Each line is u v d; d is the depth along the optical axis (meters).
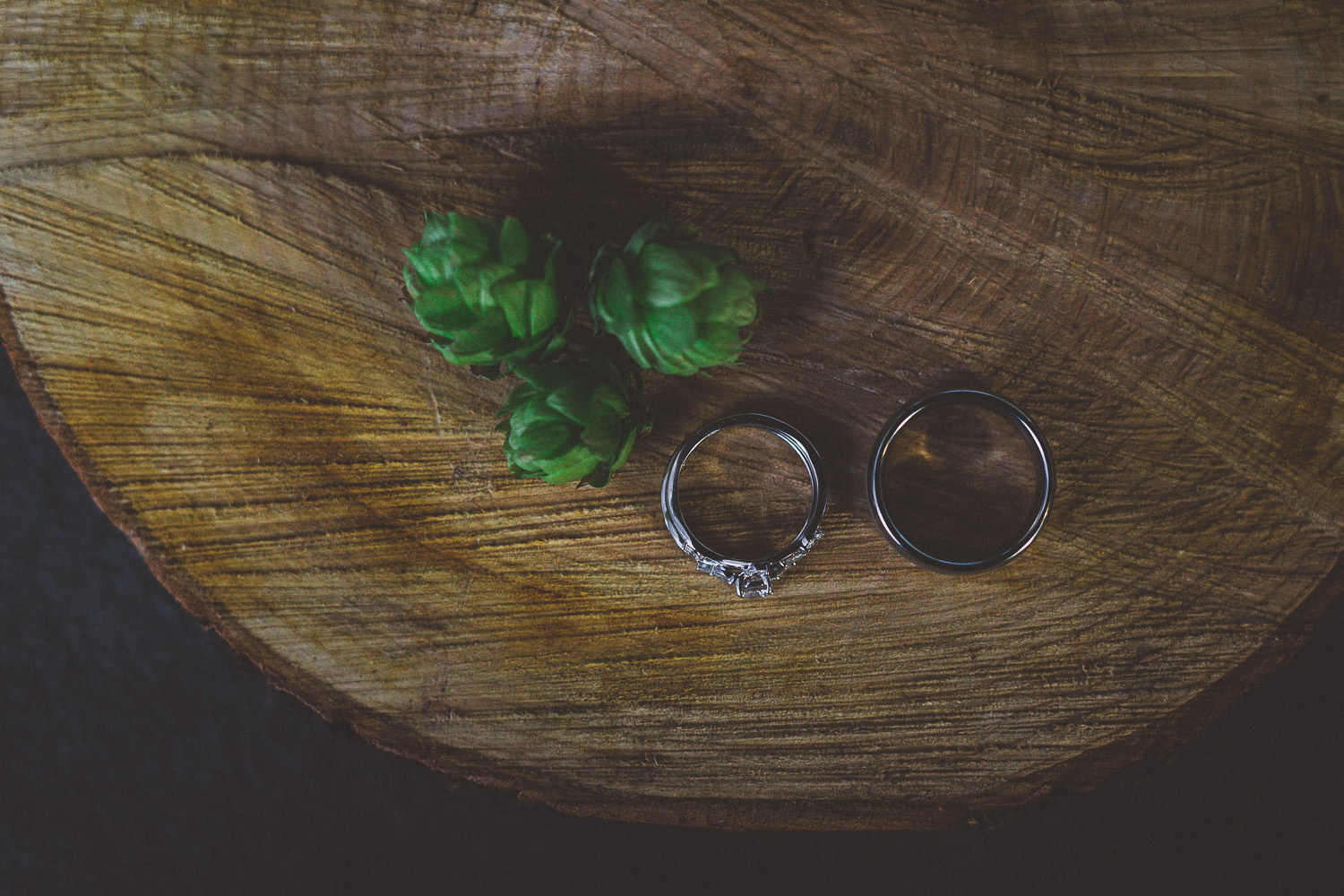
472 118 0.20
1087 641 0.20
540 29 0.20
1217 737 0.25
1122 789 0.26
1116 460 0.20
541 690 0.20
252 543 0.20
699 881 0.26
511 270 0.18
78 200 0.20
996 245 0.20
